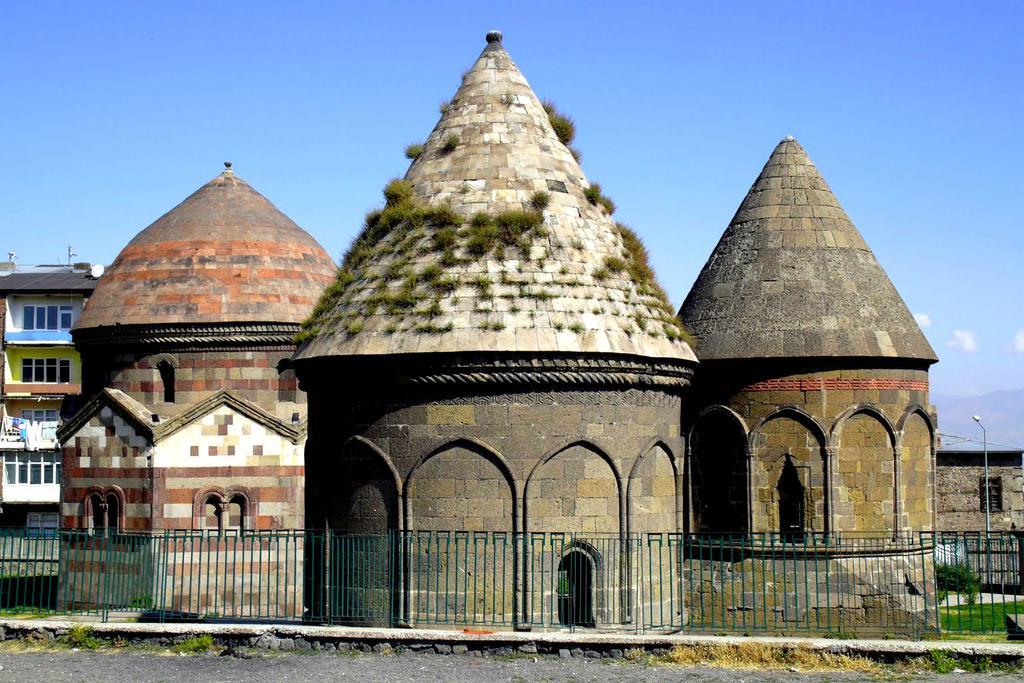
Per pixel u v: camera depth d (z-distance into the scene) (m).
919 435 33.59
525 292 27.09
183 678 22.39
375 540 27.28
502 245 27.66
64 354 79.12
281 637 24.75
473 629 25.64
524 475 26.83
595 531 27.17
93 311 42.56
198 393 41.59
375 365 27.00
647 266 29.61
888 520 32.53
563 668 23.05
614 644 23.78
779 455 32.72
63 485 40.44
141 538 31.69
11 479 74.81
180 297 41.72
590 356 26.86
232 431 39.69
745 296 33.53
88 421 40.12
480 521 26.84
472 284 27.17
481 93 30.08
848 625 31.70
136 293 42.06
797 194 34.62
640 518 27.89
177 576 38.03
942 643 23.23
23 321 79.12
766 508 32.69
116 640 25.27
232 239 42.91
